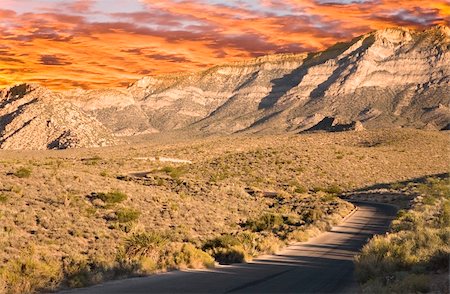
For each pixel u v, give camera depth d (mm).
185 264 24828
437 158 142000
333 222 48688
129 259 23672
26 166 67438
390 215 57844
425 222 41625
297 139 181750
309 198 79875
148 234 27172
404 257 20297
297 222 50156
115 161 124188
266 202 73625
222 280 20266
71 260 22984
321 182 109750
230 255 27938
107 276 20641
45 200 46094
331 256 29188
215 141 187875
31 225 35125
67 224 36344
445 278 16594
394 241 24812
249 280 20281
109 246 29906
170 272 23141
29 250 25109
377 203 78562
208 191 74500
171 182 85188
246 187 92625
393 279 17484
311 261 27125
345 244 35125
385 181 113188
